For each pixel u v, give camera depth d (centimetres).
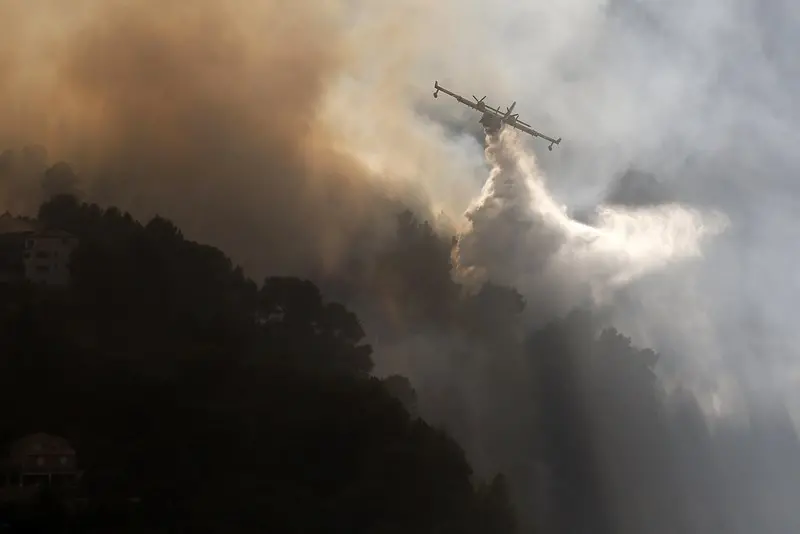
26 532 14638
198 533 14950
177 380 17800
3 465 15800
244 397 17750
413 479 16800
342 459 17175
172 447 16625
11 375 17475
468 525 16625
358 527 15975
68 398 17262
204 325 19425
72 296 19625
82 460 16175
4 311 18788
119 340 18800
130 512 15200
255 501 15788
